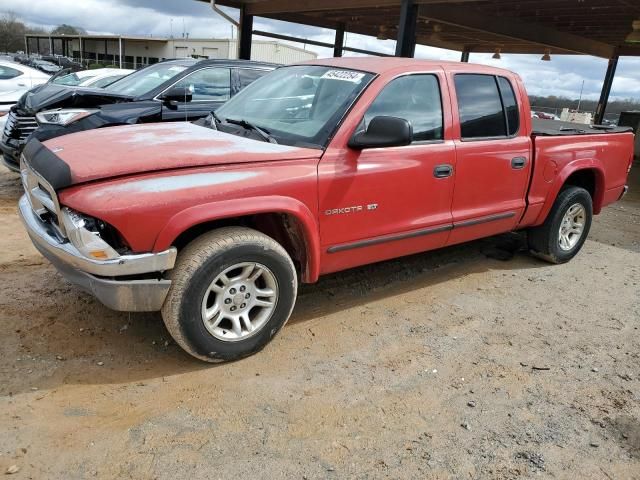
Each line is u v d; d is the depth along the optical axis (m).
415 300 4.61
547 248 5.56
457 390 3.33
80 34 71.75
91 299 4.08
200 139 3.58
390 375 3.44
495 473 2.66
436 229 4.34
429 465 2.68
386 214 3.95
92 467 2.50
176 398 3.05
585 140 5.56
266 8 13.78
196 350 3.23
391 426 2.95
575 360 3.79
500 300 4.74
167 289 3.05
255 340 3.45
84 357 3.37
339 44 16.59
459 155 4.33
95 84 10.73
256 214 3.48
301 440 2.79
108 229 2.92
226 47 47.34
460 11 11.59
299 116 3.93
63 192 2.96
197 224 3.10
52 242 3.13
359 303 4.47
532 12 12.02
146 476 2.47
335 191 3.59
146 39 55.12
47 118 6.20
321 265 3.75
